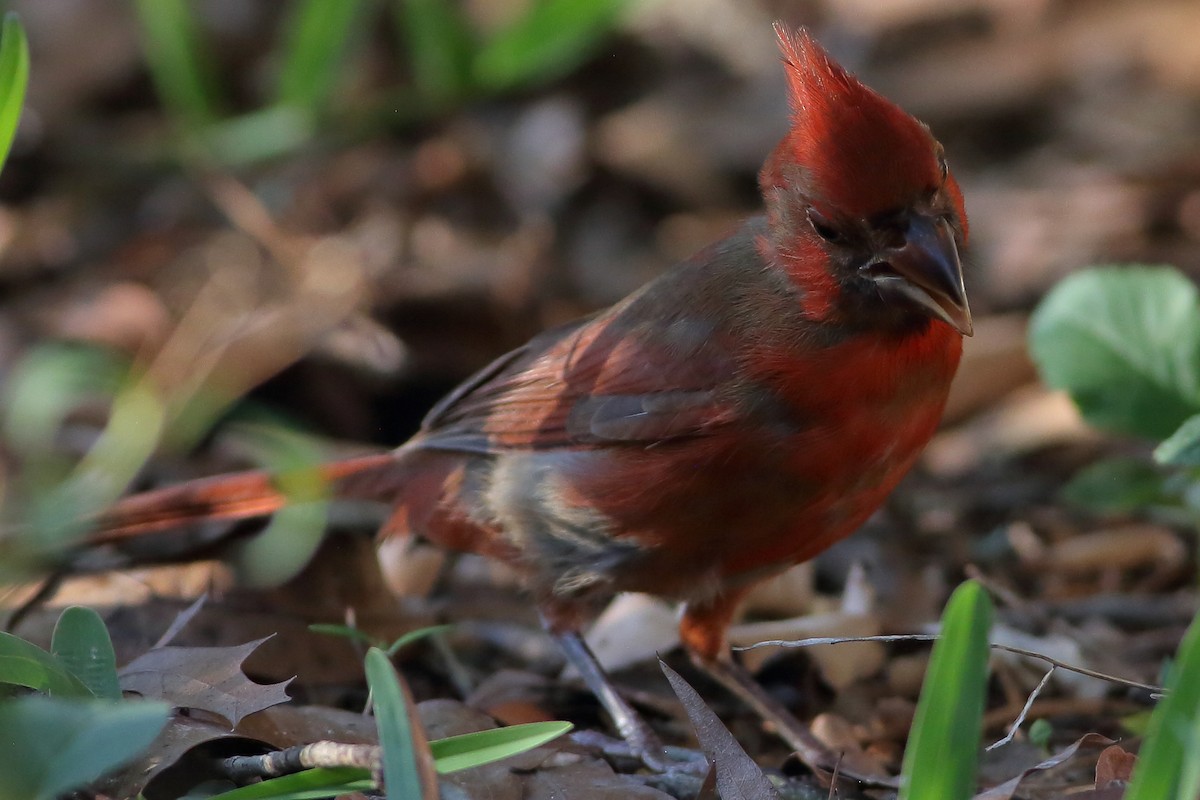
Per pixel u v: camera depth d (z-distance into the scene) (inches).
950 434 513.3
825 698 358.0
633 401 318.3
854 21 690.8
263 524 375.6
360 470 372.8
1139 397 364.2
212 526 382.6
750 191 621.3
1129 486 381.1
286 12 677.9
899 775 319.0
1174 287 368.2
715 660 347.9
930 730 207.5
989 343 517.3
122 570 363.9
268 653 336.2
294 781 233.9
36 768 196.7
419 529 371.2
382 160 614.9
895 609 390.3
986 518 448.8
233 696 269.0
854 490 310.7
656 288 331.3
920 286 284.2
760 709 339.0
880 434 304.0
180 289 541.0
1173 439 270.2
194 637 337.1
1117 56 660.1
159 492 367.9
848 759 322.0
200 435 474.3
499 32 636.1
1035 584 410.3
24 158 609.0
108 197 596.1
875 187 285.6
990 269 571.8
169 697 269.7
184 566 368.5
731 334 307.0
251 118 586.2
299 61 568.1
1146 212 583.2
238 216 570.3
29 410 448.1
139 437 440.8
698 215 611.5
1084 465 479.2
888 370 299.0
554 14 588.4
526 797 266.4
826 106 290.5
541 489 336.8
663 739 342.6
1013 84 656.4
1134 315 369.1
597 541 331.0
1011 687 341.7
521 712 335.6
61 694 236.8
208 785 257.9
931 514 451.2
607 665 363.9
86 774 196.2
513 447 344.5
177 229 574.9
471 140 621.9
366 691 335.0
